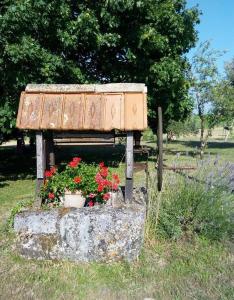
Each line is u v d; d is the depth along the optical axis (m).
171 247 6.23
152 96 17.56
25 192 11.19
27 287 4.99
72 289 4.96
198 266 5.64
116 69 16.83
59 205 6.39
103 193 6.41
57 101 6.62
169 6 16.50
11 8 10.79
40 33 13.50
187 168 7.94
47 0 12.20
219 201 6.86
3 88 12.19
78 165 6.61
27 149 24.22
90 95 6.68
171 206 6.84
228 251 6.18
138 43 15.70
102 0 14.49
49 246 5.76
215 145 33.16
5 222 7.54
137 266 5.63
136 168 7.31
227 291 4.87
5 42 11.07
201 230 6.61
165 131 21.94
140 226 5.85
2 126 12.30
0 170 16.33
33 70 12.27
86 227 5.74
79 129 6.29
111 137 6.65
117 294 4.85
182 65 19.47
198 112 21.66
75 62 15.28
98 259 5.75
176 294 4.82
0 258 5.79
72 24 13.42
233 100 21.14
